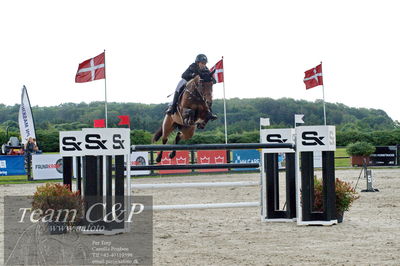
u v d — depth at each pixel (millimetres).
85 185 9297
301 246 7879
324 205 9961
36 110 67188
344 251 7422
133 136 34469
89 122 60656
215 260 6969
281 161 27797
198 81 10406
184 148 9859
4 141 37594
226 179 22531
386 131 38938
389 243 7977
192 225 10227
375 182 19688
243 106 64188
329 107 67875
